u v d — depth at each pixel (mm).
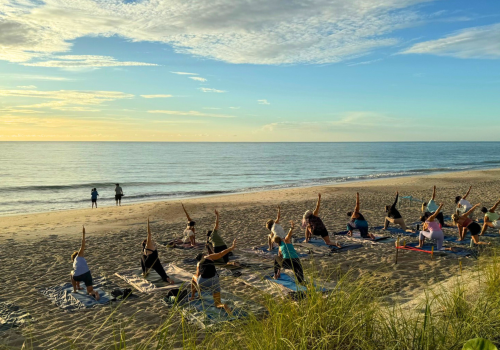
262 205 22828
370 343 3871
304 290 4902
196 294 7035
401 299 6758
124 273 9195
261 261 10047
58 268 10125
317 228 11492
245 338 3957
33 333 6141
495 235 12250
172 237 14039
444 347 3688
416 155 126312
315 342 3789
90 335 6008
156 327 6121
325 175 54531
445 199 23125
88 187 39969
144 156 118875
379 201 22953
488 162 84500
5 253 11930
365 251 10789
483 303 4625
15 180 47875
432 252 9844
